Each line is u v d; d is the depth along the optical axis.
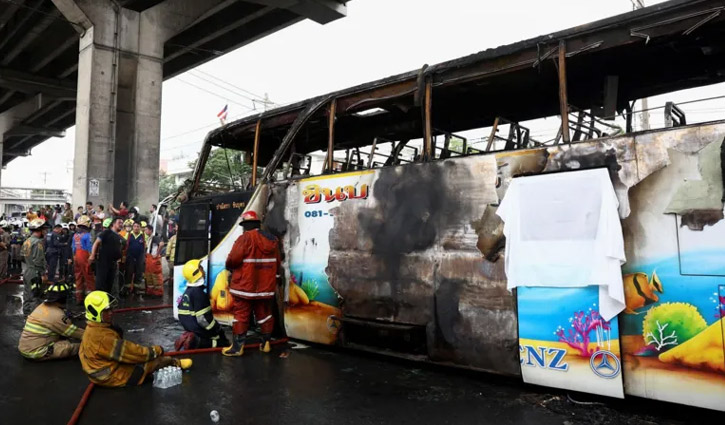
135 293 10.75
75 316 5.74
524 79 4.97
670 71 4.83
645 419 3.56
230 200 6.73
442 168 4.70
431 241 4.72
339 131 7.62
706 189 3.33
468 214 4.48
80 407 3.81
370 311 5.13
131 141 19.73
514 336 4.17
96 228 11.44
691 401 3.34
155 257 10.88
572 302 3.83
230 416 3.71
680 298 3.39
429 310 4.69
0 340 6.48
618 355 3.61
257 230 5.64
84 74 18.41
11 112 41.19
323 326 5.56
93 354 4.32
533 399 4.03
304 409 3.85
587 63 4.61
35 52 28.94
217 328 5.87
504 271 4.24
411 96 5.26
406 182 4.95
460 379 4.61
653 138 3.57
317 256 5.67
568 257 3.85
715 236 3.29
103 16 18.39
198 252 7.11
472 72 4.69
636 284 3.57
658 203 3.52
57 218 16.34
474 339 4.39
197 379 4.64
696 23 3.55
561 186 3.93
